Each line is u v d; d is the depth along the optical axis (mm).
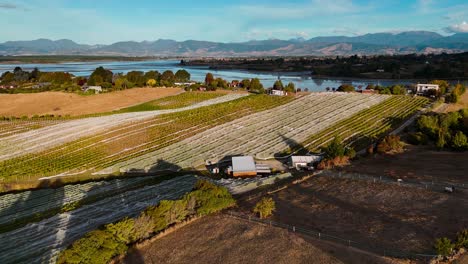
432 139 91500
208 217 51844
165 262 41156
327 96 155125
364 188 59281
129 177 79500
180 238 46156
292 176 74000
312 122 117375
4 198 67188
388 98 150250
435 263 36031
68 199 65938
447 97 145875
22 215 59375
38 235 50156
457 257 36688
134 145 97812
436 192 54844
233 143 98562
